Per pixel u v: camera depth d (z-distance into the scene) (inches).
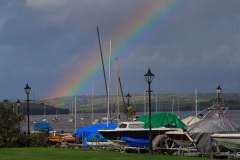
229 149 1256.8
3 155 1203.2
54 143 1947.6
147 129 1582.2
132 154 1222.9
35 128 2539.4
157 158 1085.8
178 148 1363.2
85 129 1914.4
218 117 1453.0
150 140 1231.5
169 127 1594.5
